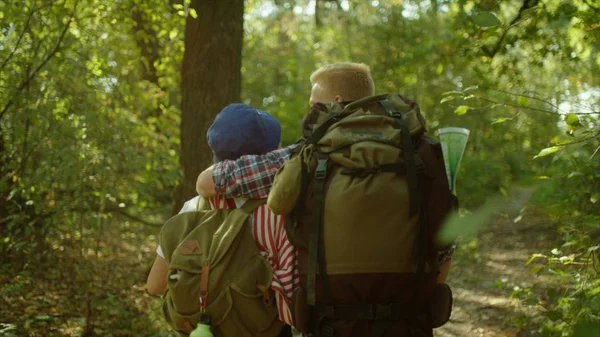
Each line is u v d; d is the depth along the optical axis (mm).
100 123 6480
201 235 2607
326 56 19156
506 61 6238
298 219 2477
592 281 3881
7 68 6430
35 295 6395
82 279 6055
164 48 9305
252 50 19453
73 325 5953
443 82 13805
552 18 4672
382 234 2357
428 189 2426
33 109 6184
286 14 18078
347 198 2363
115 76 7672
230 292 2516
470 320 7035
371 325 2414
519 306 6648
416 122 2498
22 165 6496
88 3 6672
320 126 2539
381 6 14695
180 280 2529
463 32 5980
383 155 2406
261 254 2627
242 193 2689
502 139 11500
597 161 3891
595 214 4090
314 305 2471
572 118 3365
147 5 7648
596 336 1843
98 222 6395
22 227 6543
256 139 2797
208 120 7695
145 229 11211
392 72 13836
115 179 6656
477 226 1896
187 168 7781
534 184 2021
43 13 6500
